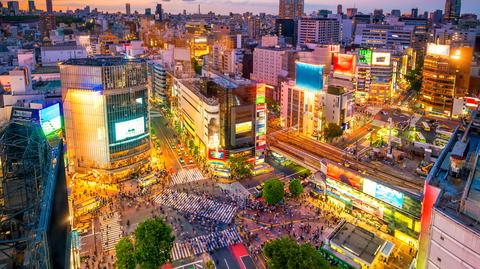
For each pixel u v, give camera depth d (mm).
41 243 65938
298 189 148375
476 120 118875
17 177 88125
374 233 126375
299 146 199000
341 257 113062
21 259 73312
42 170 88000
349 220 138500
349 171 139500
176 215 143500
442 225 71438
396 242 125938
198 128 198875
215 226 135625
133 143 178000
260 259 118188
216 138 178125
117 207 148500
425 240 89312
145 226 110562
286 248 98938
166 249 108875
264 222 138000
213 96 184125
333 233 121250
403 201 123938
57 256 79750
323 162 154250
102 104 164750
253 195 157625
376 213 132875
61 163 101562
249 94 175250
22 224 77438
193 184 168875
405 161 182625
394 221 127688
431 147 189875
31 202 82000
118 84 167125
